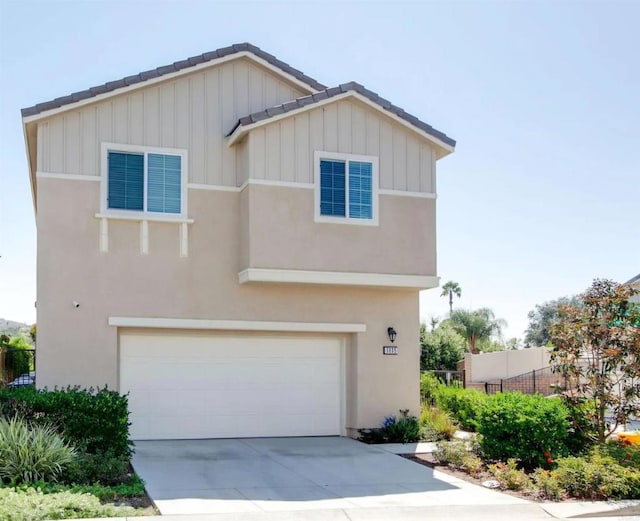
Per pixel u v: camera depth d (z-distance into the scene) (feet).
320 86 62.90
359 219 58.95
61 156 54.95
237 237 58.80
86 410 44.78
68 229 54.60
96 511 32.60
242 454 51.70
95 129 55.98
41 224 54.08
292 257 56.75
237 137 57.47
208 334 58.85
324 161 58.75
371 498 39.37
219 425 58.75
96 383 54.19
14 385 61.98
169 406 57.47
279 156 57.36
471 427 67.51
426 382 79.20
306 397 61.36
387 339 62.64
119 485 39.42
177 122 58.29
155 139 57.52
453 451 49.42
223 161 59.11
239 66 60.95
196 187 58.13
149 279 56.24
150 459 48.70
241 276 57.57
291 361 61.16
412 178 61.21
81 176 55.21
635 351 50.57
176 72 57.88
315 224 57.67
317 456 51.90
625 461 44.65
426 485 43.19
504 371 123.34
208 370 58.75
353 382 61.93
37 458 38.91
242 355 59.82
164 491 39.17
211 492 39.32
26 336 116.47
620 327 51.52
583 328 52.19
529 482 42.09
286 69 61.67
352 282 58.13
